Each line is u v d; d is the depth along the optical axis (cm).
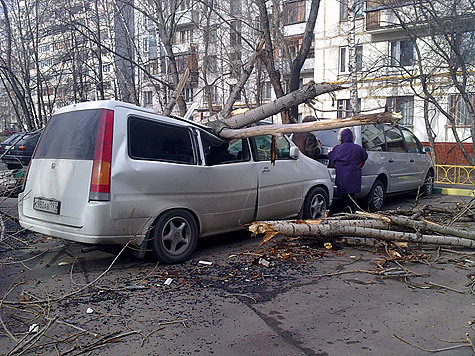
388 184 981
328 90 682
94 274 511
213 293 457
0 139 2339
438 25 1559
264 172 662
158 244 526
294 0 2684
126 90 2105
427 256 585
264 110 671
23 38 2092
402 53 2561
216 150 611
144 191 505
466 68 1741
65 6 1817
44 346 344
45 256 583
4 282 483
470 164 1756
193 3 1655
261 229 549
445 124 2458
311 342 353
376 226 613
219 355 332
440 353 336
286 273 521
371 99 2638
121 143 496
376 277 510
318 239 630
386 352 337
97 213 473
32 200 554
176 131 559
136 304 426
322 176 779
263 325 383
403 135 1087
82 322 386
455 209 865
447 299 446
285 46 1766
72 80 2466
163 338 358
